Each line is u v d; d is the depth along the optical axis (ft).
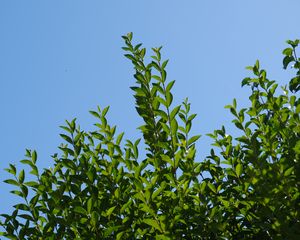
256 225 14.21
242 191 14.82
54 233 14.96
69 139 16.84
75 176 15.14
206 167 16.06
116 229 13.93
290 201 13.66
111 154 16.29
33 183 15.97
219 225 14.12
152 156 15.87
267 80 16.58
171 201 14.47
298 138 15.15
